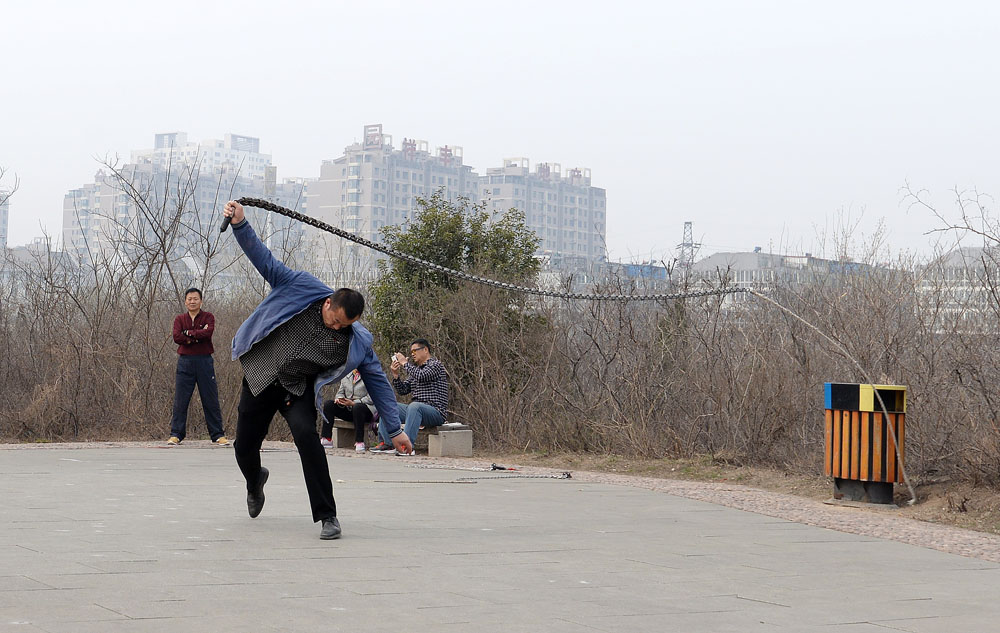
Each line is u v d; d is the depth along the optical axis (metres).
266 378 6.71
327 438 15.60
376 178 117.06
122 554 5.89
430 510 8.51
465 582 5.52
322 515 6.75
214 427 14.78
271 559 5.92
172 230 17.59
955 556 7.25
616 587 5.58
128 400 16.00
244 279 19.20
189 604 4.69
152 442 15.02
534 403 15.04
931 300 11.59
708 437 13.09
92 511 7.70
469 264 16.81
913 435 10.74
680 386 13.57
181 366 14.66
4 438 15.40
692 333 13.79
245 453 7.13
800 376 12.49
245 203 6.62
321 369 6.71
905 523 8.88
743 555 6.86
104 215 18.70
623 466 12.97
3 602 4.59
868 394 9.98
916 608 5.38
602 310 14.59
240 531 6.90
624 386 14.09
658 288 14.57
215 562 5.75
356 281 21.05
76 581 5.10
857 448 10.01
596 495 10.04
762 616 5.01
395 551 6.37
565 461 13.52
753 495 10.36
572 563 6.26
